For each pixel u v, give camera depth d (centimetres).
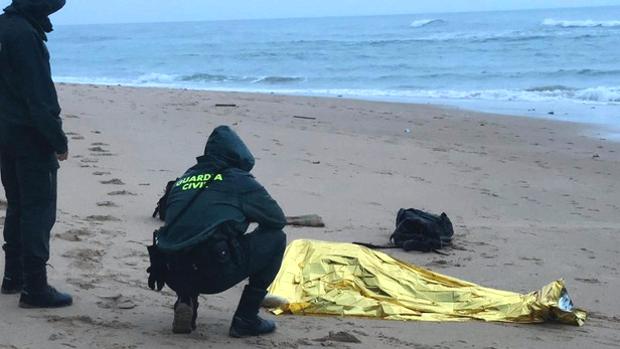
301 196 911
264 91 2781
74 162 988
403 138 1537
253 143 1287
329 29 8612
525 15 10838
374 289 518
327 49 4888
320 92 2731
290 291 506
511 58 3803
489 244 742
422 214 729
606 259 712
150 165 1001
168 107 1744
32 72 397
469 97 2506
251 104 1981
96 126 1323
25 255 426
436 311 500
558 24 6106
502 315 502
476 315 500
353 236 735
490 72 3241
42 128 400
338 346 416
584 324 513
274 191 928
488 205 960
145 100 1897
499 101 2378
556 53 3909
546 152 1452
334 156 1217
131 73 3931
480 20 9031
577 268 673
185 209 395
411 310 497
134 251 593
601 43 4259
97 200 779
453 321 489
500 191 1057
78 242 604
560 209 968
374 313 488
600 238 802
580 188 1115
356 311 488
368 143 1376
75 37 9231
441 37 5388
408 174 1120
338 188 976
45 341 384
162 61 4656
